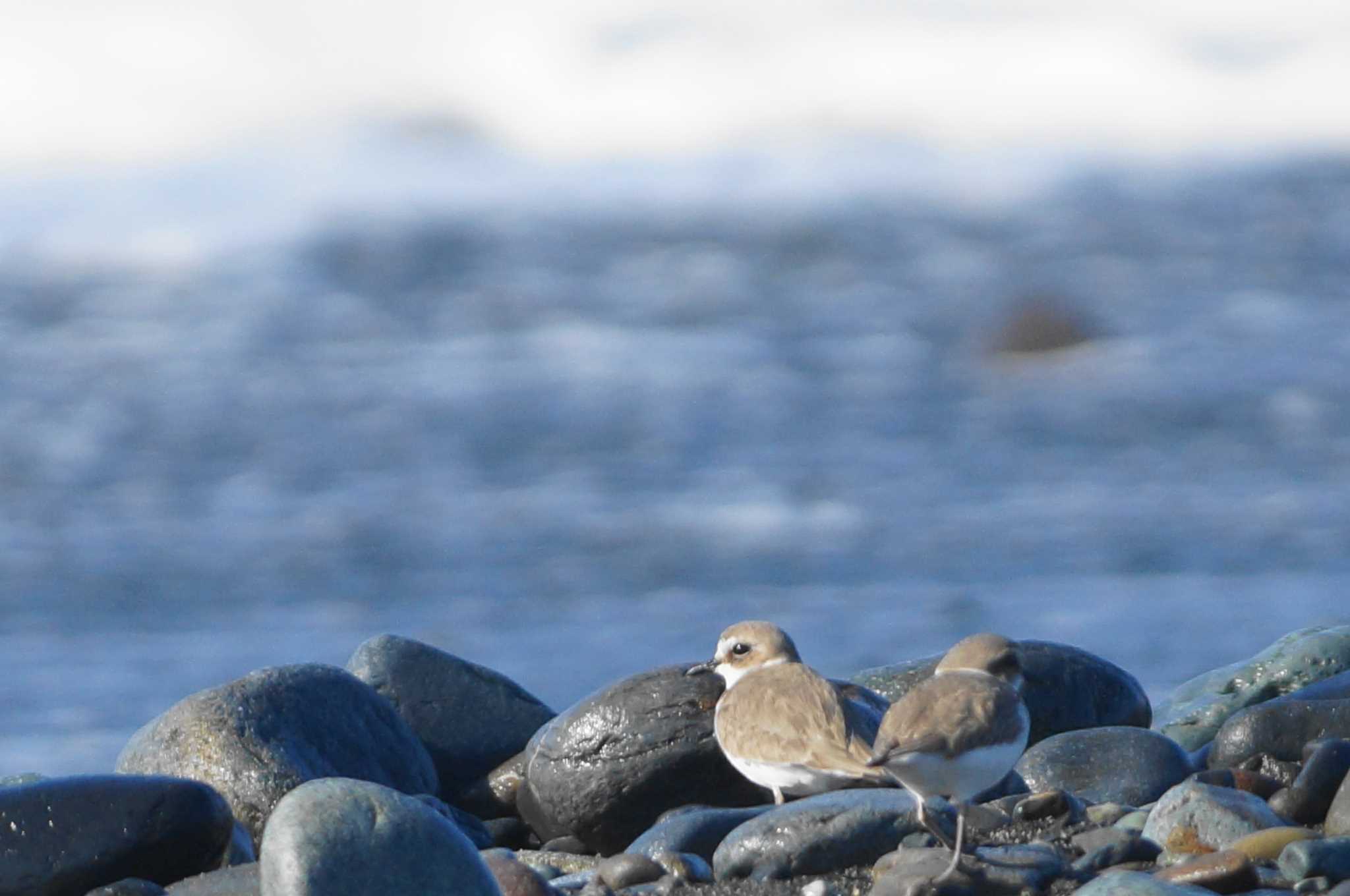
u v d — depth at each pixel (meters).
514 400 29.59
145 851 6.95
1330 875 6.49
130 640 17.69
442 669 9.63
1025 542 20.44
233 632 17.86
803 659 16.25
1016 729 6.25
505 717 9.55
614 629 17.53
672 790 8.27
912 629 17.12
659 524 21.72
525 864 6.81
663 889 6.84
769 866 6.94
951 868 6.37
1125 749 8.23
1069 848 6.98
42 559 20.78
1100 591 18.39
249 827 8.34
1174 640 16.50
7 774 13.48
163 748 8.53
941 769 6.07
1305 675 9.66
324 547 21.09
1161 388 29.53
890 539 20.73
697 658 16.44
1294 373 30.39
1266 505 21.95
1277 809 7.35
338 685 8.94
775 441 26.20
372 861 6.08
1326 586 18.31
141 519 22.72
